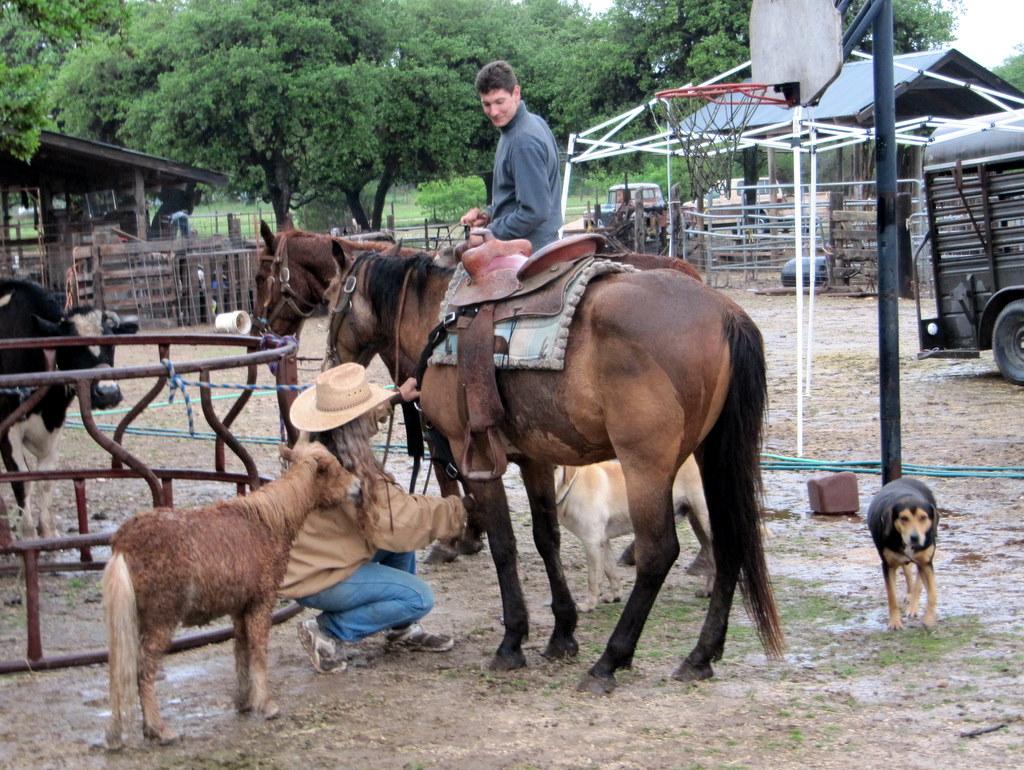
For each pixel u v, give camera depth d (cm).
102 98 3559
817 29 646
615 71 3759
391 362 607
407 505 489
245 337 622
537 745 400
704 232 2720
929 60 2648
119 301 2403
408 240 3178
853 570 616
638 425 430
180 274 2475
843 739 391
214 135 3388
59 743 416
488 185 3972
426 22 3891
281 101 3278
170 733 412
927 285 2233
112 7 1247
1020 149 1341
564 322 448
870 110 2427
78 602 610
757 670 469
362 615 488
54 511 819
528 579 638
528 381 462
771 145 1894
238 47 3228
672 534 442
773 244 2778
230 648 529
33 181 2817
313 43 3350
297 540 472
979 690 433
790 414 1120
